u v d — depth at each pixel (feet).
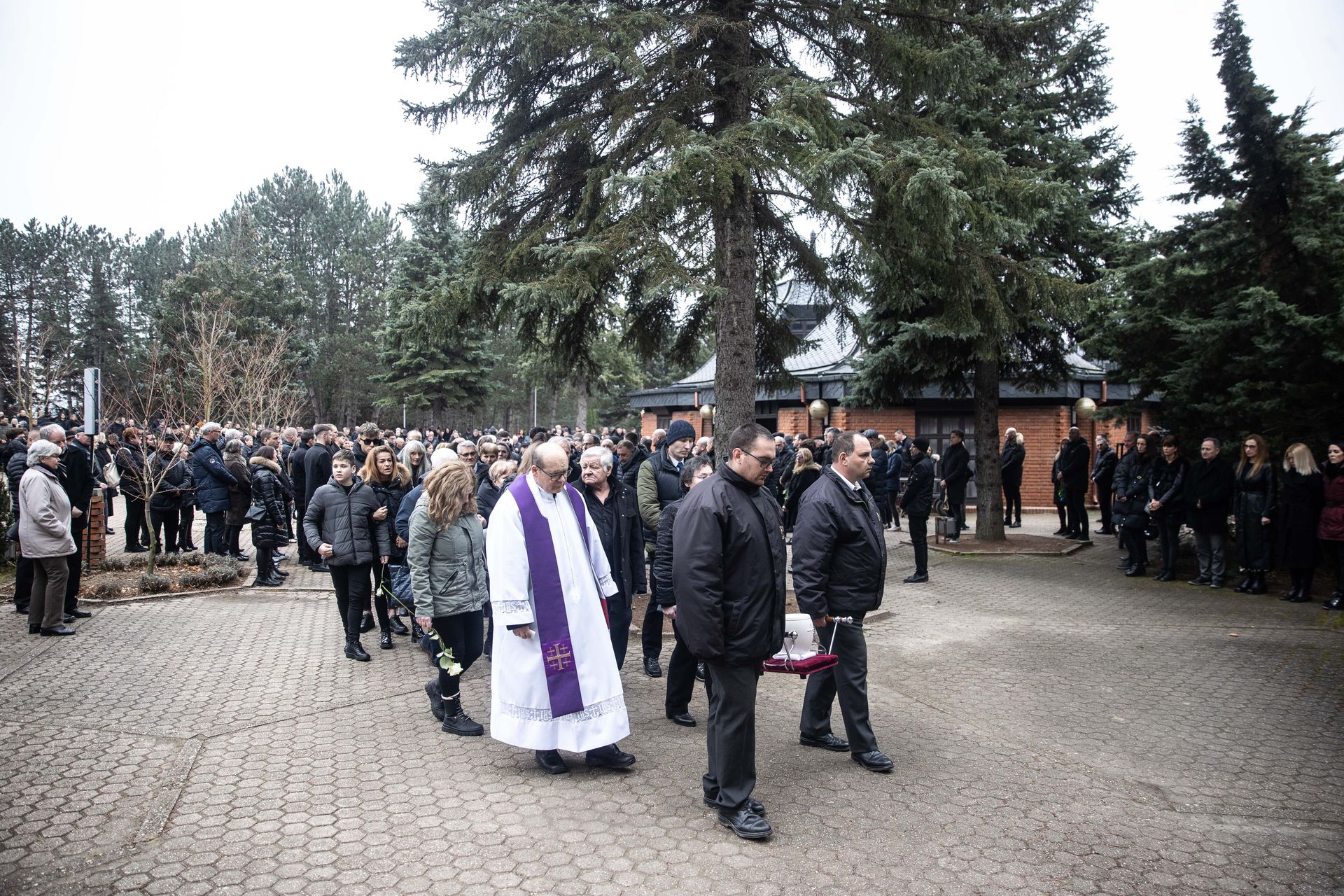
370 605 26.68
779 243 34.47
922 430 69.15
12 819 13.50
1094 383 68.85
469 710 19.60
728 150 25.23
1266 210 35.70
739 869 12.25
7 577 33.27
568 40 24.59
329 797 14.56
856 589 16.47
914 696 21.29
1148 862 12.68
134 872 11.93
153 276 188.14
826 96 26.58
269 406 82.43
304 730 17.90
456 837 13.12
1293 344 32.12
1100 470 52.16
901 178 25.36
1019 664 24.29
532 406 186.50
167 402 49.11
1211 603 32.91
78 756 16.15
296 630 26.86
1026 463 70.13
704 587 13.16
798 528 16.34
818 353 74.59
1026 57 31.30
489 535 15.93
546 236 28.45
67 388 85.40
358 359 154.20
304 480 37.04
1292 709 20.25
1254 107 34.65
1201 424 38.14
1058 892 11.76
